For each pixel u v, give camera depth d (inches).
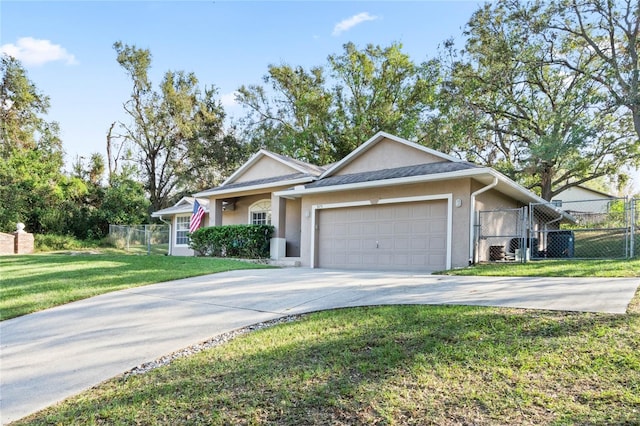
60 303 290.0
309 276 402.9
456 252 441.4
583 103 761.0
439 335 177.5
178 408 129.1
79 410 134.1
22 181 1062.4
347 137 1279.5
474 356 151.9
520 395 121.5
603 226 900.0
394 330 189.9
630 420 104.0
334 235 545.3
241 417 120.1
